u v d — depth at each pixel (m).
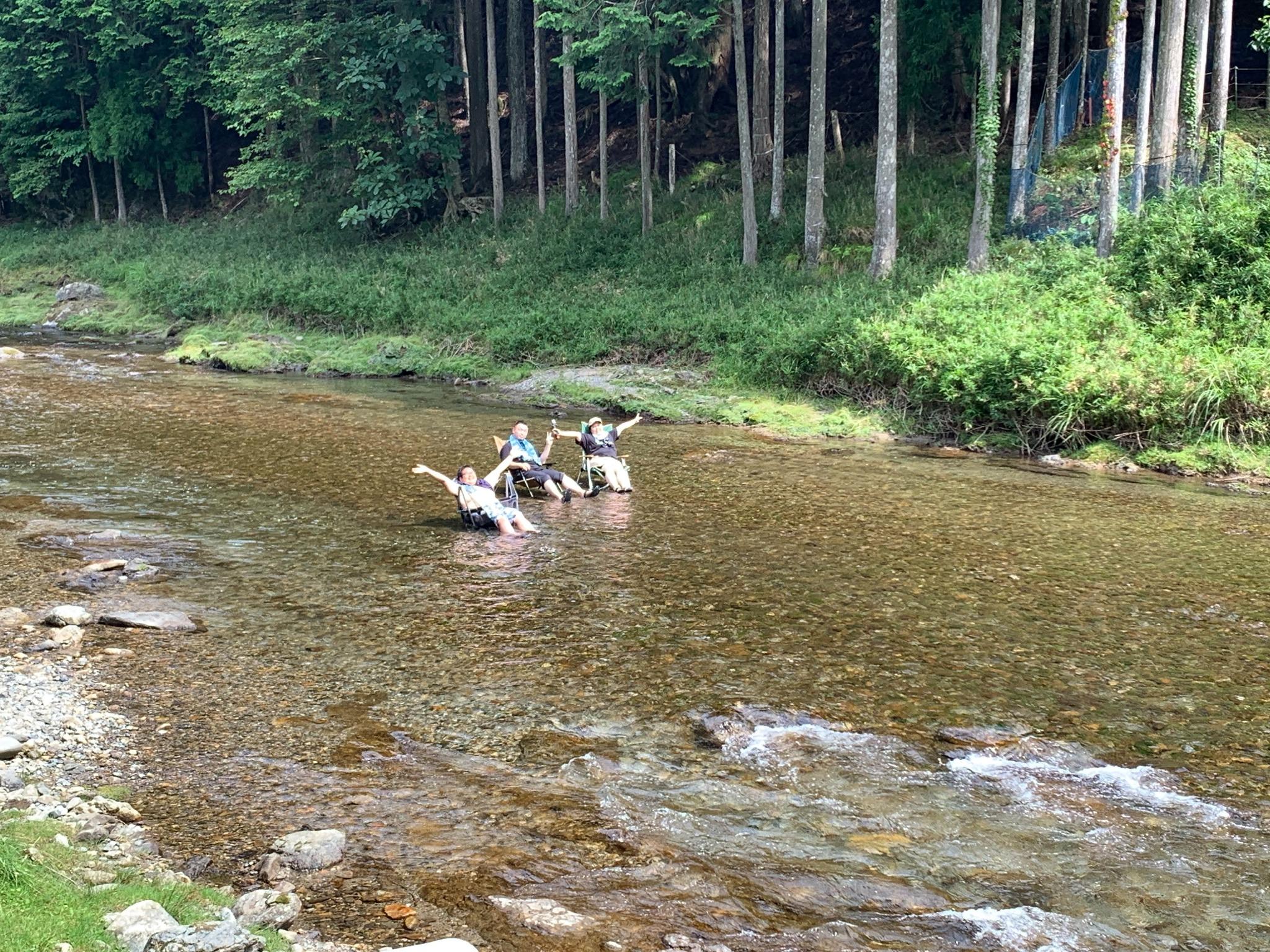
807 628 8.53
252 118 40.41
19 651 7.64
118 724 6.50
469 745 6.33
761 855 5.18
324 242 37.78
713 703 7.00
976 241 23.56
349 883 4.79
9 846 4.54
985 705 7.04
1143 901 4.85
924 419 19.02
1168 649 8.19
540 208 35.16
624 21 27.22
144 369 25.70
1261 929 4.64
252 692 7.06
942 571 10.28
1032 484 14.84
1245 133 27.22
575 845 5.21
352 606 8.91
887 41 24.56
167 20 43.00
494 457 15.86
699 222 31.19
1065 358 17.56
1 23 44.72
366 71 35.09
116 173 45.53
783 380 21.58
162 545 10.64
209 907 4.40
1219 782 6.04
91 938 3.79
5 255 43.47
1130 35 33.00
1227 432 16.20
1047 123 28.52
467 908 4.62
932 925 4.63
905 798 5.79
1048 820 5.58
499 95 45.91
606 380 23.05
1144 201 22.88
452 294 30.28
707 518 12.42
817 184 26.53
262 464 14.97
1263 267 18.27
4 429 17.05
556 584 9.62
